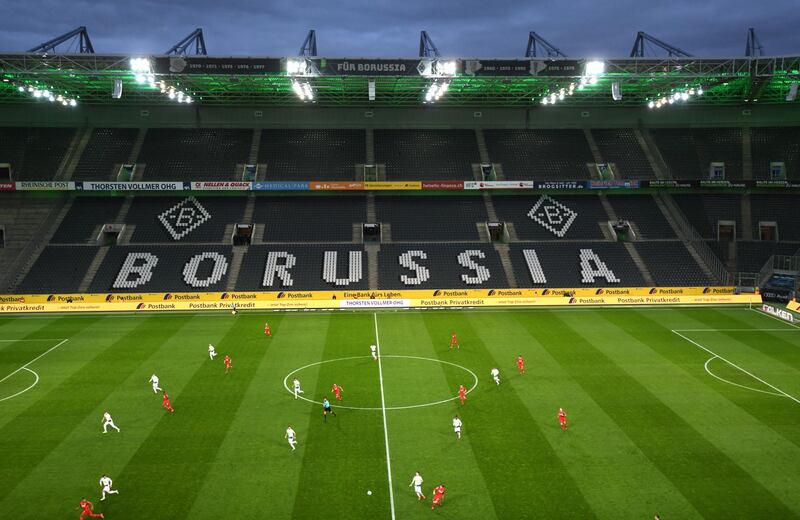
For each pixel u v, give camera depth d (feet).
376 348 182.70
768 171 294.66
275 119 309.42
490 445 120.88
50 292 236.02
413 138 308.19
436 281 249.14
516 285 249.34
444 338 195.00
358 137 307.17
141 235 264.72
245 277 247.29
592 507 99.50
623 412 136.05
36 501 101.14
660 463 113.29
